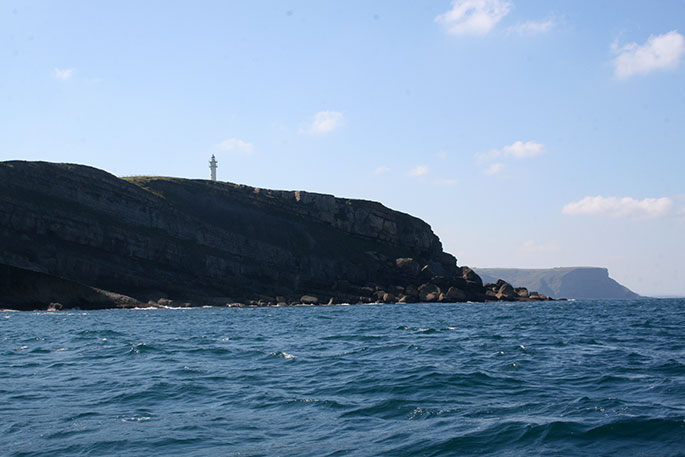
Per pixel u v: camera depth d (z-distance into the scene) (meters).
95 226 121.62
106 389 18.77
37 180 121.94
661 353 27.81
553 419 13.81
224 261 135.75
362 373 21.84
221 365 24.70
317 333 44.22
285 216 160.38
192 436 12.98
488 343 33.84
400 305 130.88
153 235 129.50
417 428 13.42
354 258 158.50
